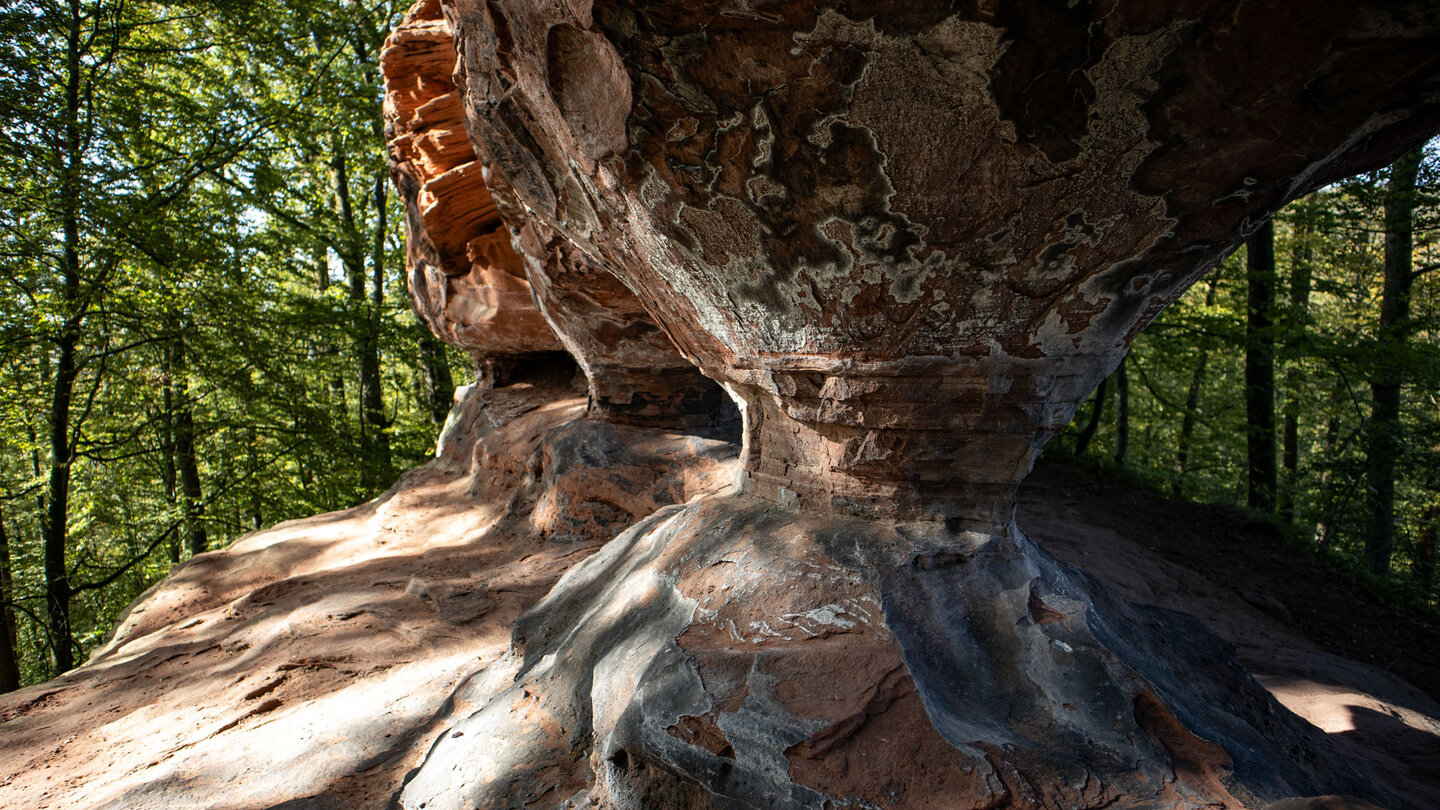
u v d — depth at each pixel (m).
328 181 13.84
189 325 9.10
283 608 4.71
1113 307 2.03
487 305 6.54
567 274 4.52
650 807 1.92
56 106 7.74
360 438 11.54
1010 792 1.65
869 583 2.17
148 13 8.88
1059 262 1.88
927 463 2.38
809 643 2.03
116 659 4.64
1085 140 1.58
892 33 1.42
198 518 10.95
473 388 8.05
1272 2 1.29
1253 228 1.85
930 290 1.97
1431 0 1.22
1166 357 11.39
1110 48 1.40
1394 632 6.11
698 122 1.78
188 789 2.74
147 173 8.84
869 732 1.77
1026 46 1.41
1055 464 9.91
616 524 5.00
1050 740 1.84
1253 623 5.59
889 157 1.67
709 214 2.03
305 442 10.79
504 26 2.04
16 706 3.96
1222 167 1.62
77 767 3.14
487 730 2.50
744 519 2.66
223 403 11.95
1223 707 2.33
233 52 9.86
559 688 2.52
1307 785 2.01
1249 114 1.49
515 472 6.27
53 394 9.34
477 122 2.75
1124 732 1.83
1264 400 10.06
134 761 3.09
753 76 1.61
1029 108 1.52
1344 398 10.68
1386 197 8.75
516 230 4.60
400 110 5.95
